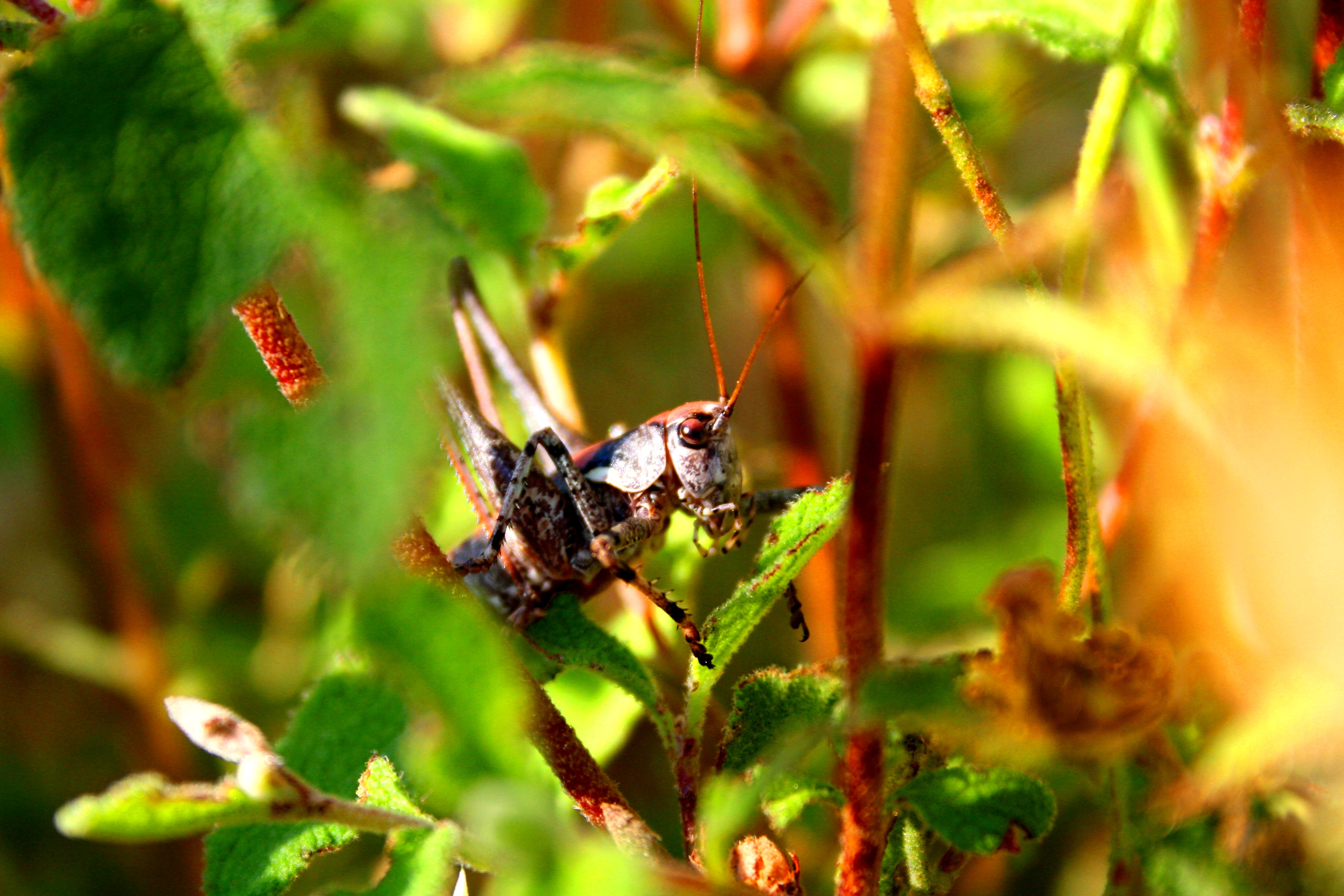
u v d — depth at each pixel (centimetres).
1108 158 18
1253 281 20
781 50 23
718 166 12
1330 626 16
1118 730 14
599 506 20
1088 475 17
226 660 24
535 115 11
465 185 18
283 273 14
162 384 14
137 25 14
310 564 10
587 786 17
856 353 13
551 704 17
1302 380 18
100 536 24
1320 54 18
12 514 26
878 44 16
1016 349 17
